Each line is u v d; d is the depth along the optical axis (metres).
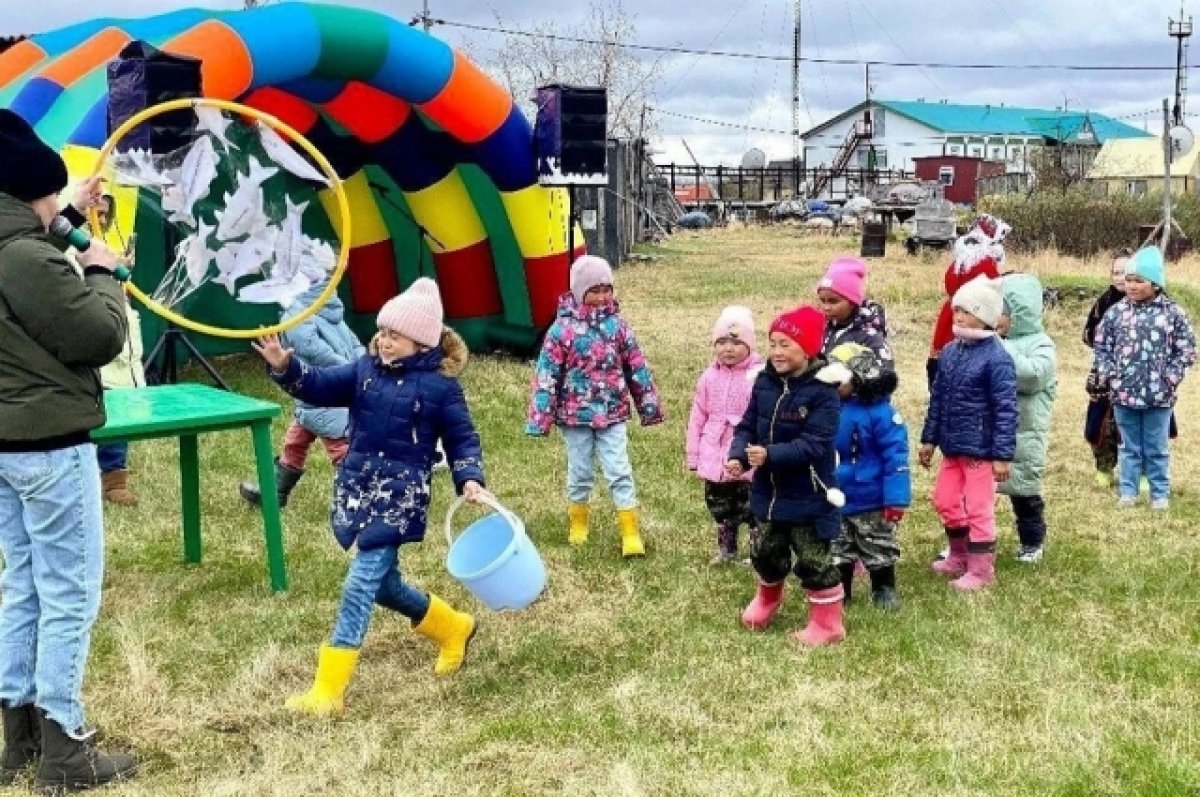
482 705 4.53
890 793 3.78
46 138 8.44
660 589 5.84
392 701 4.55
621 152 24.73
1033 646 5.02
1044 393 6.15
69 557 3.75
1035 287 6.18
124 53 6.72
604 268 6.46
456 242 11.55
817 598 5.09
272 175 4.97
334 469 7.89
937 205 25.16
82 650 3.83
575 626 5.32
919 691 4.59
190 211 5.00
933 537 6.73
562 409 6.44
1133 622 5.36
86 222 4.04
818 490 5.01
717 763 3.99
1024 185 36.47
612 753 4.08
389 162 11.23
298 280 5.08
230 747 4.18
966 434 5.80
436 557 6.18
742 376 6.07
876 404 5.48
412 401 4.48
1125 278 7.39
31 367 3.60
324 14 9.51
